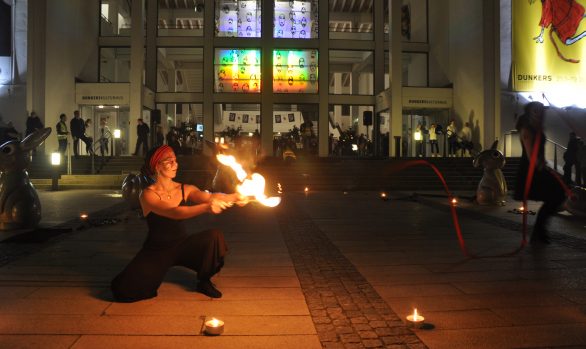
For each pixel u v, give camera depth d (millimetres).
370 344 3139
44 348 3029
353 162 21266
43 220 9117
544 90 24234
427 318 3658
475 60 24766
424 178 19531
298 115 28250
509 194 16125
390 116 25656
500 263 5551
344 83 38312
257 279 4852
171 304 3967
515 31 24094
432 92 26500
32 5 22516
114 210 10836
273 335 3291
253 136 24344
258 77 27609
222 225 8766
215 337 3242
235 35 27656
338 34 28781
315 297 4211
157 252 4051
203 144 27141
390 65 25594
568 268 5293
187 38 27375
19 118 23203
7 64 23297
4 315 3674
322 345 3119
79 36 26031
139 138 21562
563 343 3158
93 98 25219
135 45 24797
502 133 24172
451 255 6059
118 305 3930
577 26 24031
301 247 6629
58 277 4863
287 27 27750
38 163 20422
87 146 20281
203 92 27344
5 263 5504
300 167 20344
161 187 3994
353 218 9773
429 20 29797
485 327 3459
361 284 4656
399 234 7738
